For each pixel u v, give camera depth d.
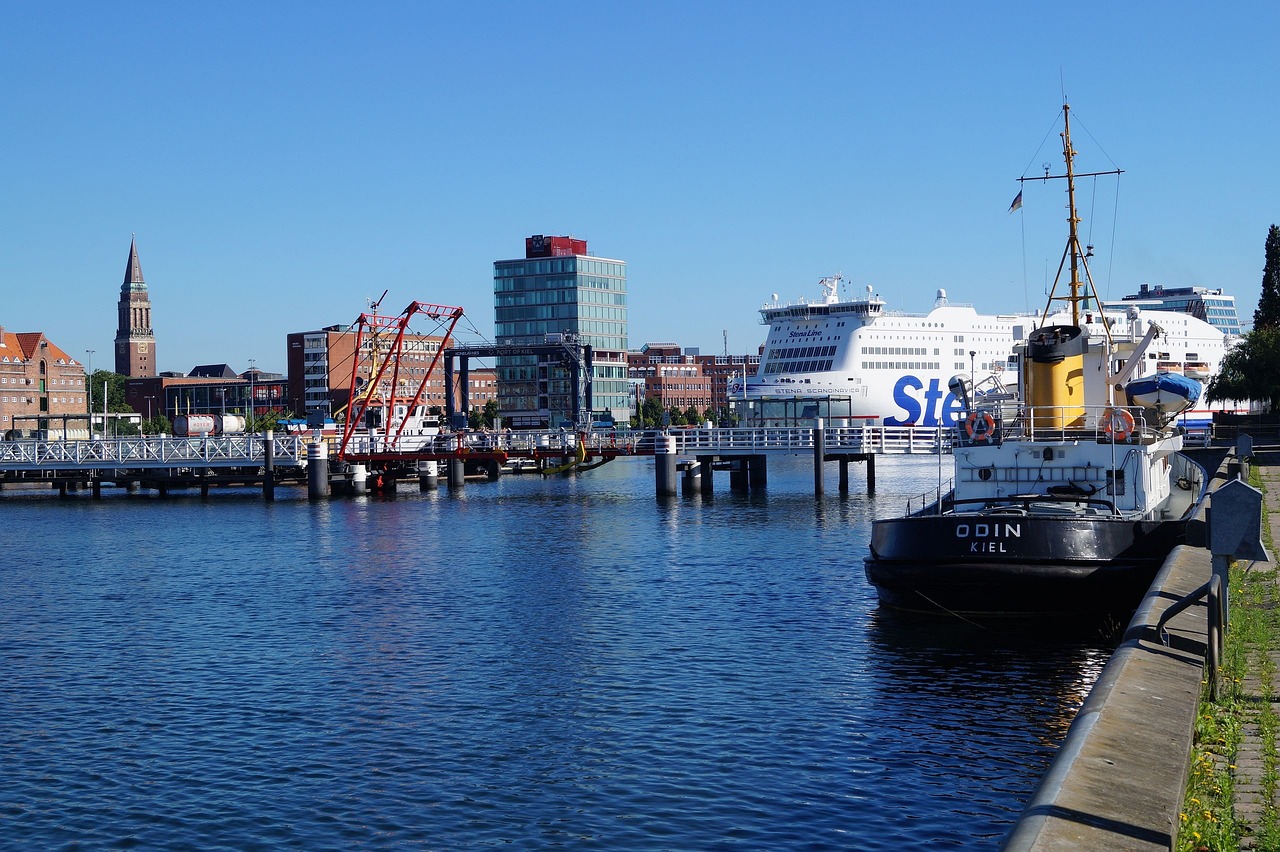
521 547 58.56
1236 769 13.70
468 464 123.06
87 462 96.75
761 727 25.05
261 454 96.00
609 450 89.50
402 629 37.06
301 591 45.47
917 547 32.41
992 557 31.27
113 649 34.84
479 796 21.48
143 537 67.69
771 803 20.62
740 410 143.25
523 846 19.19
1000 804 20.22
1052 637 32.06
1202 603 20.98
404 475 101.38
